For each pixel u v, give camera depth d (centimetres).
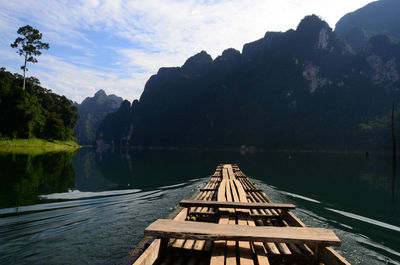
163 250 443
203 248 443
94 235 625
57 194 1096
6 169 1856
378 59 15150
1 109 5800
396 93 13538
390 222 779
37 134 6888
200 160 4016
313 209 929
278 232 418
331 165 3153
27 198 995
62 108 9388
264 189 1312
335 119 14262
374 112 13438
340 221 789
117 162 3397
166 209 878
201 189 1070
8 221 712
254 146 15750
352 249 581
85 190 1220
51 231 645
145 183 1488
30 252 526
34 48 6391
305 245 461
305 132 14488
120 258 507
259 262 373
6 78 6700
